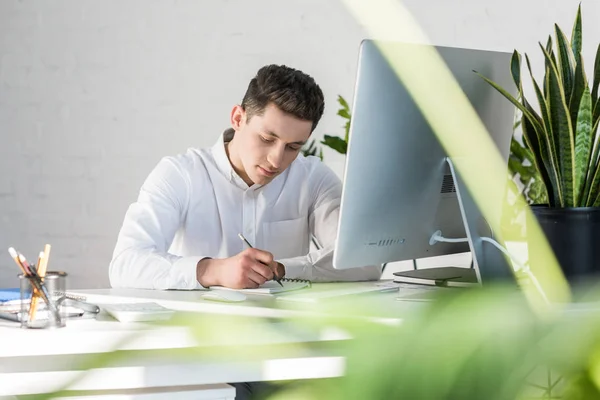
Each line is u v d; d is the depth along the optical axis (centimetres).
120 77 329
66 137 330
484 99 143
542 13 328
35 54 329
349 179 128
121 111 330
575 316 24
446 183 144
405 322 20
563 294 46
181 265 158
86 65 329
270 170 189
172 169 200
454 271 168
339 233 132
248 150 189
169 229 193
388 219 137
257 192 205
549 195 132
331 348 101
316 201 212
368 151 128
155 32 329
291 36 329
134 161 330
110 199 330
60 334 97
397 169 133
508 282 24
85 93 329
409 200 138
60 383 22
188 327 24
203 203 202
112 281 170
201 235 203
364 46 123
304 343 100
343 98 329
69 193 330
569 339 22
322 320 21
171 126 330
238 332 24
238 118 195
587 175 128
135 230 183
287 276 173
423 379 19
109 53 329
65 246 330
